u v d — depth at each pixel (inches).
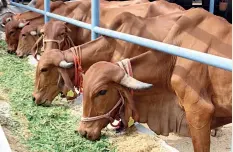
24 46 317.4
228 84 144.6
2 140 146.4
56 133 170.1
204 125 147.2
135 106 155.4
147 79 159.0
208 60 110.0
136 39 145.6
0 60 309.7
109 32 171.8
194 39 152.4
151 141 156.9
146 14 218.5
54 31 235.0
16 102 210.5
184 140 195.0
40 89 198.4
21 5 403.5
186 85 147.6
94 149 153.0
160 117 162.4
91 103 145.9
